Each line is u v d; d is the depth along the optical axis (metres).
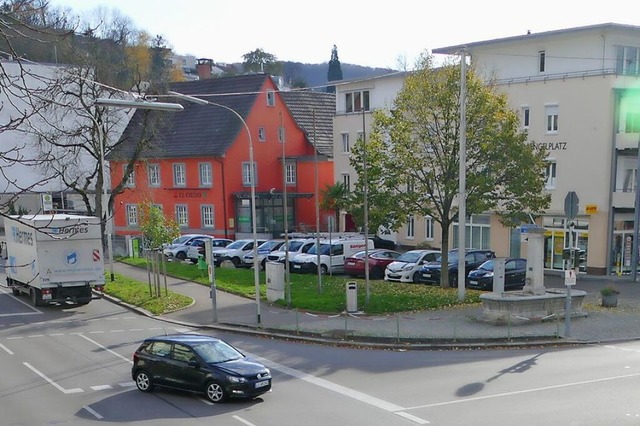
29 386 16.25
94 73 31.67
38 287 27.45
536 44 38.62
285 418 13.38
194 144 53.44
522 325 22.78
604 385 15.38
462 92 25.42
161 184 55.78
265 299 28.23
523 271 30.27
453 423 12.78
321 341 20.98
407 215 28.77
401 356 19.09
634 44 36.81
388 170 28.42
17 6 6.45
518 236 38.69
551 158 37.00
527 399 14.32
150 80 44.00
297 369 17.67
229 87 55.62
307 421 13.14
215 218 52.62
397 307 25.39
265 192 52.94
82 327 24.06
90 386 16.27
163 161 55.19
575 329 22.16
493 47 40.47
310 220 55.78
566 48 37.44
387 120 28.84
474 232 41.28
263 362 18.52
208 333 22.95
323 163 55.94
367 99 48.72
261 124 54.03
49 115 30.80
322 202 46.62
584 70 36.62
